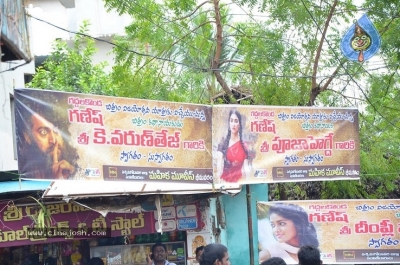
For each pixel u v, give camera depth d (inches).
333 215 422.3
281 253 418.0
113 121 336.8
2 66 426.9
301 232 419.8
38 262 395.5
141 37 523.8
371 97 507.2
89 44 746.2
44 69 749.9
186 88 531.2
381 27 498.0
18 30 307.1
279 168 390.3
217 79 519.2
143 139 346.0
